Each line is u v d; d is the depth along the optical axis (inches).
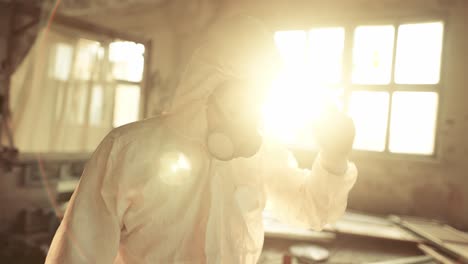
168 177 24.6
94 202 24.2
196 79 25.9
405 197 136.8
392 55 139.9
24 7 163.6
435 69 133.6
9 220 141.1
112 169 24.5
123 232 25.5
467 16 128.0
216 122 23.9
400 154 139.4
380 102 142.2
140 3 196.4
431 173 133.0
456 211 129.5
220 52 25.6
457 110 129.4
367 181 142.4
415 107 136.6
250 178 27.1
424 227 115.2
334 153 25.7
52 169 160.2
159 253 24.1
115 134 25.5
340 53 149.9
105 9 209.9
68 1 212.8
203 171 25.4
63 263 22.7
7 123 160.7
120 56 206.5
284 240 107.9
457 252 91.3
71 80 213.2
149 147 25.0
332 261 94.5
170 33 189.2
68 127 216.5
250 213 26.6
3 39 170.6
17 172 143.9
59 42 207.5
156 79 191.2
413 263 95.1
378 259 97.2
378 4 141.9
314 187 27.9
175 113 26.4
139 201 24.4
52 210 147.0
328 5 150.6
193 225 24.6
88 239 23.3
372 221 124.3
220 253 24.3
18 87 182.9
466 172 128.1
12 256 118.6
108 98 213.2
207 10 177.6
